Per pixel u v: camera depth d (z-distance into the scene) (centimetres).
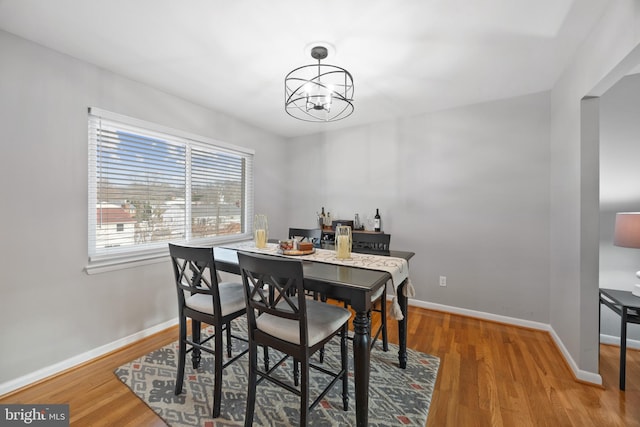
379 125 340
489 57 195
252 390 139
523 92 255
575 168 192
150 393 168
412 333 251
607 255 222
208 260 149
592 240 180
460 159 292
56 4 144
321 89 245
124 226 229
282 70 215
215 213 309
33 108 176
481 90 251
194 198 285
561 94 221
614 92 218
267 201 380
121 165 225
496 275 276
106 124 215
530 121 259
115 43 179
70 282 194
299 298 122
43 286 181
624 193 217
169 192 262
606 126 221
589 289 180
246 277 141
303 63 205
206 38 175
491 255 278
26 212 174
